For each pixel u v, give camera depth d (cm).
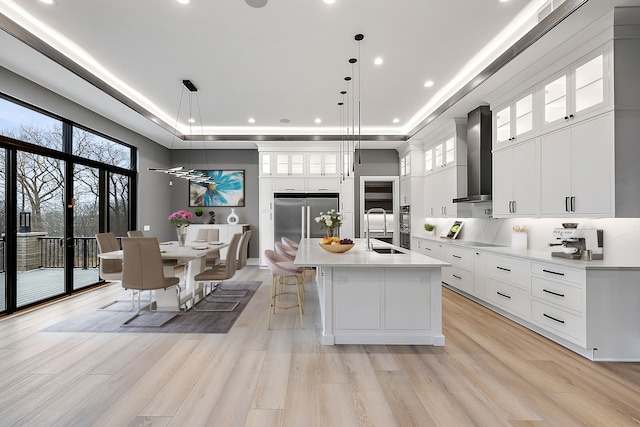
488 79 340
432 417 179
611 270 246
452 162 505
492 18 272
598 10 228
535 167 327
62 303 406
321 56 335
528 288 310
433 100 466
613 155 245
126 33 294
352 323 282
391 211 730
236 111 514
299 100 464
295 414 181
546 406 189
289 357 255
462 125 491
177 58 340
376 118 553
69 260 440
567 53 281
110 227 525
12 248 357
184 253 363
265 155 658
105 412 182
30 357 252
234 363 244
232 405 189
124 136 539
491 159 427
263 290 481
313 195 656
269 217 658
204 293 438
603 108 252
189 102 473
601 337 247
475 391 205
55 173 416
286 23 278
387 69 365
